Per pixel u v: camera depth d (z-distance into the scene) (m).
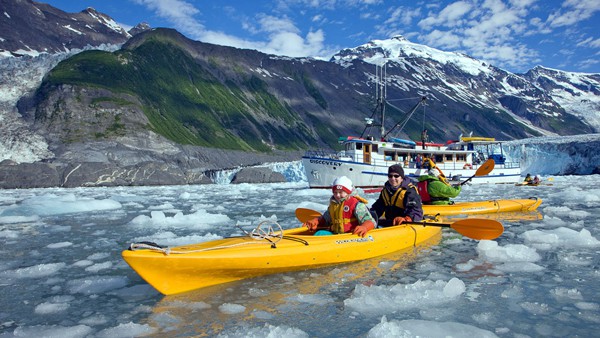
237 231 9.07
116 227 10.01
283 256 4.87
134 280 5.14
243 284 4.70
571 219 9.84
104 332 3.46
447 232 7.95
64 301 4.38
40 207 13.62
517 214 10.61
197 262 4.27
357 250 5.61
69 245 7.64
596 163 57.31
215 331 3.44
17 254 6.90
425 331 3.26
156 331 3.46
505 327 3.45
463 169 29.59
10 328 3.65
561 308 3.88
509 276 4.95
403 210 6.88
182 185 47.12
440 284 4.55
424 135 28.48
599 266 5.38
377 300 4.09
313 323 3.59
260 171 56.41
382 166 26.69
